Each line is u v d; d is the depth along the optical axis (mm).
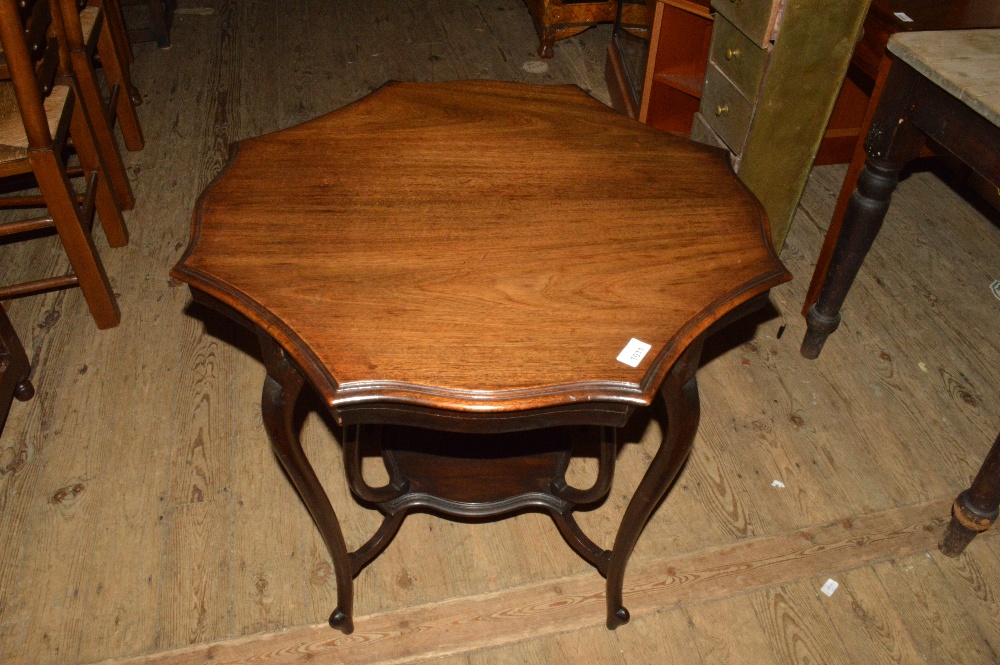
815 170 2918
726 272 1259
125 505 1753
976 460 1911
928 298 2369
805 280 2416
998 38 1639
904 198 2764
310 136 1577
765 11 1957
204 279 1217
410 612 1590
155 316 2217
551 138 1596
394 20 3881
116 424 1926
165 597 1592
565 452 1634
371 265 1249
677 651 1537
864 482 1856
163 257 2412
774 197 2229
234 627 1552
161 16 3465
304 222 1337
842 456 1915
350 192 1416
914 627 1581
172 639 1528
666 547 1713
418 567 1669
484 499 1545
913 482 1858
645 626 1575
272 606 1587
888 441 1951
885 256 2516
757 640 1556
